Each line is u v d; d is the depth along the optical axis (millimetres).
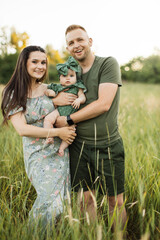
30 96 2119
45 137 2045
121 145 2289
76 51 2154
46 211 1923
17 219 1995
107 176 2240
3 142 3691
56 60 33562
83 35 2135
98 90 2174
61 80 2236
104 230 1835
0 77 19172
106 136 2203
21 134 2039
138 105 7523
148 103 6938
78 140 2295
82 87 2189
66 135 2086
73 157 2359
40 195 1987
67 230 1745
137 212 2303
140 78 36812
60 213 1867
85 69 2258
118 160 2254
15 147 3535
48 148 2117
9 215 1892
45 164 2066
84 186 2359
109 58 2154
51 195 1973
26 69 2062
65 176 2143
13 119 2068
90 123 2191
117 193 2258
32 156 2102
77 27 2148
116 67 2135
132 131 4273
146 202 2225
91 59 2213
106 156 2221
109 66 2111
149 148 3326
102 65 2145
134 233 2174
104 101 2064
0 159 3229
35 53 2047
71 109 2227
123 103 7684
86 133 2227
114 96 2164
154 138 3861
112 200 2348
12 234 1752
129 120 4570
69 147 2369
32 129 2012
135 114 5598
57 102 2213
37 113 2113
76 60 2289
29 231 1789
